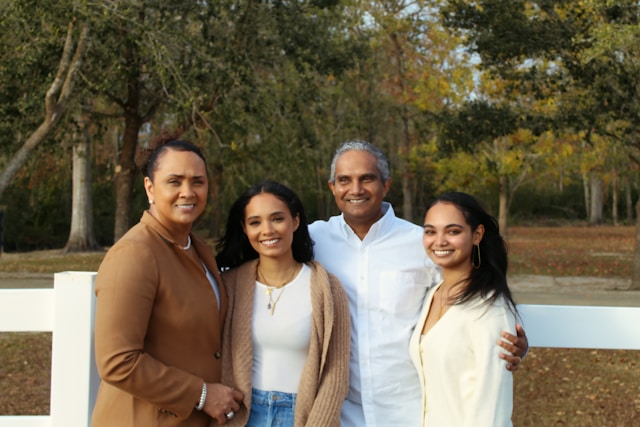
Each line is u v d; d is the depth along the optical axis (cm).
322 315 284
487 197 3912
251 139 1889
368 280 320
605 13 1391
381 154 332
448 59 2406
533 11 1661
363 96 2752
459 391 277
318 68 1656
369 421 308
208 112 1521
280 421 278
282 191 295
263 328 283
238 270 301
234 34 1559
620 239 3222
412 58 2678
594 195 4547
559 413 604
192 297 271
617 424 576
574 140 2525
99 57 1496
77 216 2522
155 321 265
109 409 268
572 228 4262
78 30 1300
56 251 2619
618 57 1427
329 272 304
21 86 1541
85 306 299
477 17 1512
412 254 324
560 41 1454
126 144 1708
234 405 271
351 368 313
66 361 299
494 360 267
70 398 298
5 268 1919
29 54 1348
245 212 294
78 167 2506
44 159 2280
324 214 3456
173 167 271
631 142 1534
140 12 1425
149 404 265
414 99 2666
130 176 1709
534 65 1636
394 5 2611
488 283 282
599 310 303
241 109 1586
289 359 283
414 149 2695
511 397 269
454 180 2673
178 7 1407
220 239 320
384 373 310
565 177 3909
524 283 1588
